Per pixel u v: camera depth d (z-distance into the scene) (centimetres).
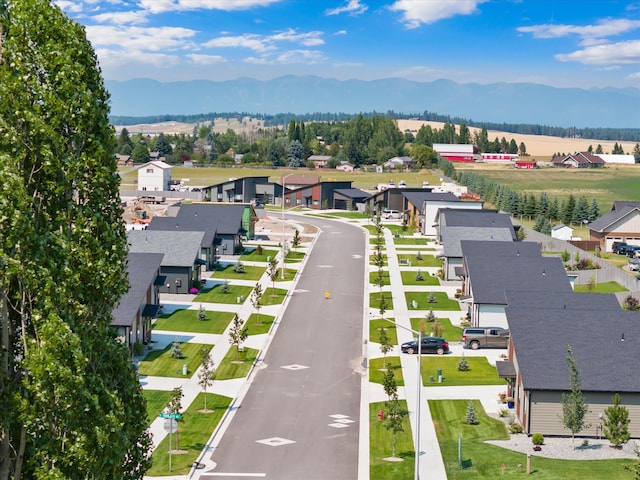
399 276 10100
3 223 2248
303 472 4281
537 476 4184
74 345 2325
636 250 11400
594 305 6544
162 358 6438
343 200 17775
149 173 19438
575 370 4675
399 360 6556
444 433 4906
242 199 18275
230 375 6069
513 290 6744
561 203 17362
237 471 4288
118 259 2588
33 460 2334
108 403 2453
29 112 2336
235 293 8950
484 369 6312
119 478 2545
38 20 2405
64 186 2417
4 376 2358
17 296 2395
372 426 5028
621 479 4153
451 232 10044
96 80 2575
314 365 6400
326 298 8838
